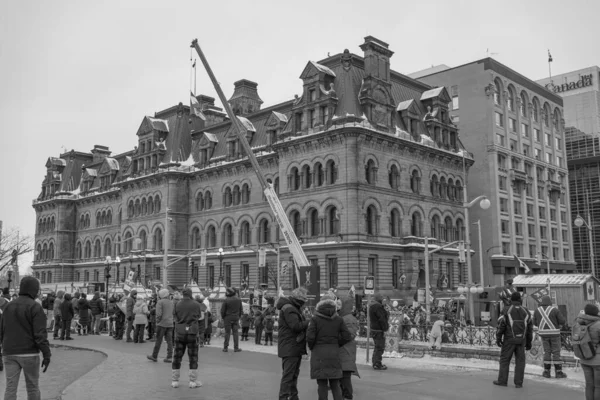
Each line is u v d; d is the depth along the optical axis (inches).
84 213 4424.2
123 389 638.5
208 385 668.7
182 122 3476.9
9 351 473.7
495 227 3400.6
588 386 553.9
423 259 2571.4
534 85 4010.8
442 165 2871.6
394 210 2546.8
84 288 2522.1
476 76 3595.0
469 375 788.6
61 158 4854.8
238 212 2979.8
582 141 5022.1
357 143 2377.0
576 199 4896.7
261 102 3668.8
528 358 882.1
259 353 998.4
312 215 2509.8
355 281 2277.3
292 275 2559.1
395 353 999.6
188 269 3216.0
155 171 3368.6
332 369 510.9
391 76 2891.2
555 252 3978.8
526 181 3715.6
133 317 1211.2
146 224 3371.1
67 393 613.6
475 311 2117.4
